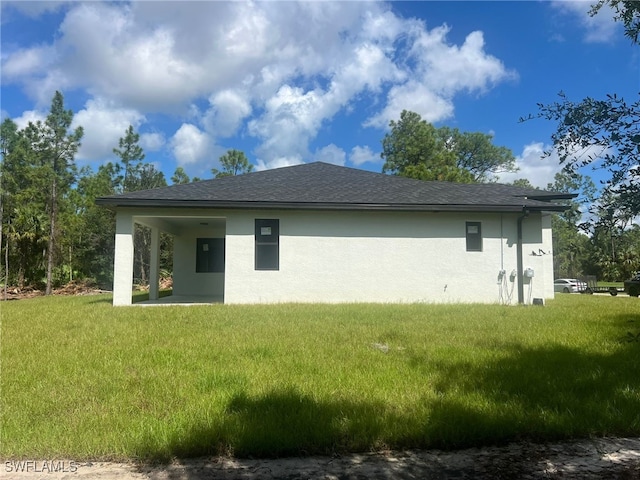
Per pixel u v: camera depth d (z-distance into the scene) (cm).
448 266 1298
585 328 823
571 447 335
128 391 447
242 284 1252
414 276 1291
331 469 300
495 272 1307
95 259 2992
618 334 756
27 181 2966
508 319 936
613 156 250
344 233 1284
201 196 1230
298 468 301
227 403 402
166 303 1336
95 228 2995
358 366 535
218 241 1752
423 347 649
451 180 3381
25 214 2684
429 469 300
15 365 551
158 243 1577
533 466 304
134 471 295
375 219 1293
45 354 614
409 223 1298
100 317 979
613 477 287
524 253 1319
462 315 991
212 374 491
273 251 1291
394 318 940
